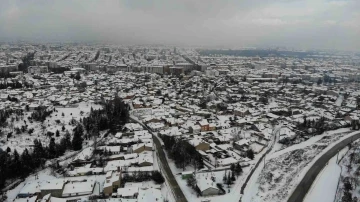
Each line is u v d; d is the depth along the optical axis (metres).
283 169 194.50
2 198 158.62
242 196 162.38
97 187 172.50
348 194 154.50
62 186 163.38
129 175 181.00
